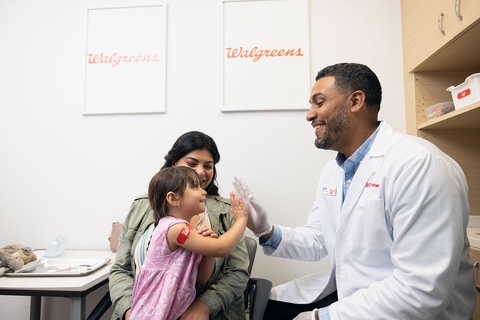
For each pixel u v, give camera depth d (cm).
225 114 158
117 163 161
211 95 159
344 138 96
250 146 156
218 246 80
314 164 154
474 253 106
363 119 94
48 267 120
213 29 161
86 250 156
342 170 103
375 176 87
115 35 164
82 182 161
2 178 163
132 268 101
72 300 94
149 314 75
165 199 87
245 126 157
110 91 163
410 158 79
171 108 161
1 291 94
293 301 107
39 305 146
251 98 157
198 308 80
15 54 168
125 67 163
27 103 166
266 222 107
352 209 90
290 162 154
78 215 160
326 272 114
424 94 145
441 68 142
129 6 163
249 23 159
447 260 68
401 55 154
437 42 123
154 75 161
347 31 156
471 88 109
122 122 162
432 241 70
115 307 87
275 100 156
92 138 162
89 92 163
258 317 88
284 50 157
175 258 80
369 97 93
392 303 71
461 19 108
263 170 155
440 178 73
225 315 94
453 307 79
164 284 76
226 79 159
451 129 143
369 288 79
